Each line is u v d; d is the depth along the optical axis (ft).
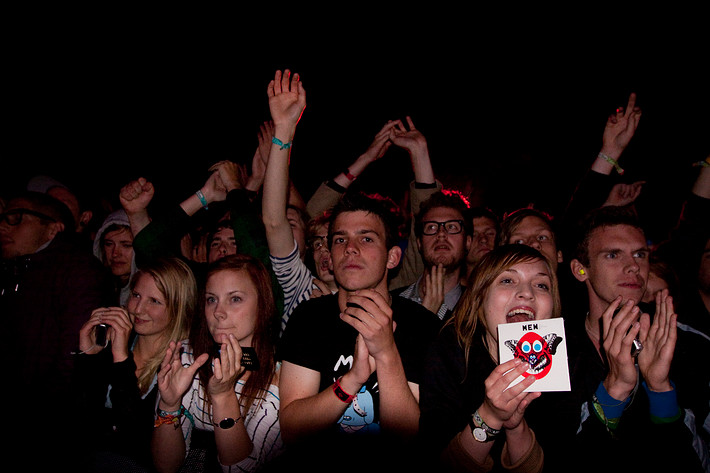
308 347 7.53
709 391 7.00
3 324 9.64
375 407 7.29
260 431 7.70
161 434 7.35
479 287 7.00
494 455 6.61
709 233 9.48
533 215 10.15
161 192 31.55
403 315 7.76
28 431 9.01
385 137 13.03
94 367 8.02
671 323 6.22
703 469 6.35
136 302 8.59
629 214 7.88
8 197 14.02
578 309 8.41
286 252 8.96
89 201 15.58
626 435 6.70
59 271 9.64
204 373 7.94
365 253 7.59
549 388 6.01
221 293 7.91
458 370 6.89
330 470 7.02
